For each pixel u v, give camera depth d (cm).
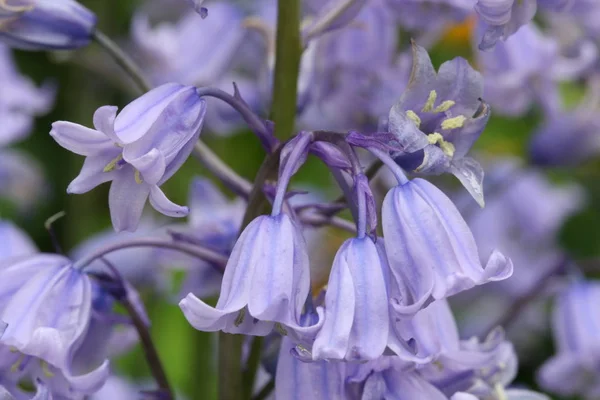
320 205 38
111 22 61
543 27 59
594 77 56
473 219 62
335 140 35
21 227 64
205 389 48
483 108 35
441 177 57
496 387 39
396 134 35
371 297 34
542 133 57
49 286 37
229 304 34
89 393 37
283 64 39
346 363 36
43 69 64
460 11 44
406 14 44
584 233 68
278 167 36
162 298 54
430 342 36
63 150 65
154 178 34
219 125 53
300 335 34
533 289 48
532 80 50
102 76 58
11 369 37
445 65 35
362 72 48
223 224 43
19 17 40
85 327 37
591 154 56
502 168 59
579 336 48
